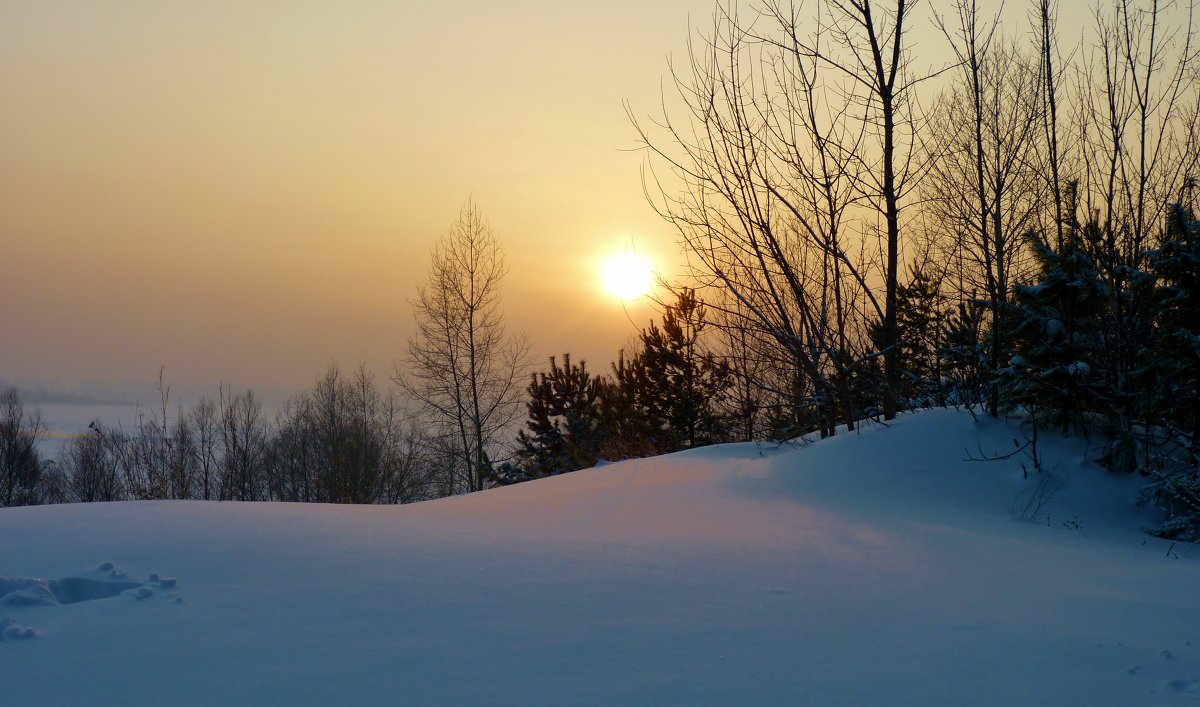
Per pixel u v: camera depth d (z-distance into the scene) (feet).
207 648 10.75
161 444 110.42
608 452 77.41
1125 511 26.61
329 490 121.19
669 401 73.05
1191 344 27.55
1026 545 20.54
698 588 14.35
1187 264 28.17
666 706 9.25
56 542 16.28
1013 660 11.04
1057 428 31.14
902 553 18.29
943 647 11.55
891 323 39.17
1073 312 30.63
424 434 109.19
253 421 120.67
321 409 134.10
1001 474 28.86
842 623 12.57
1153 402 29.09
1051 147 33.37
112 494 115.44
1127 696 9.82
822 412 40.81
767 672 10.37
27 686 9.41
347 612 12.44
